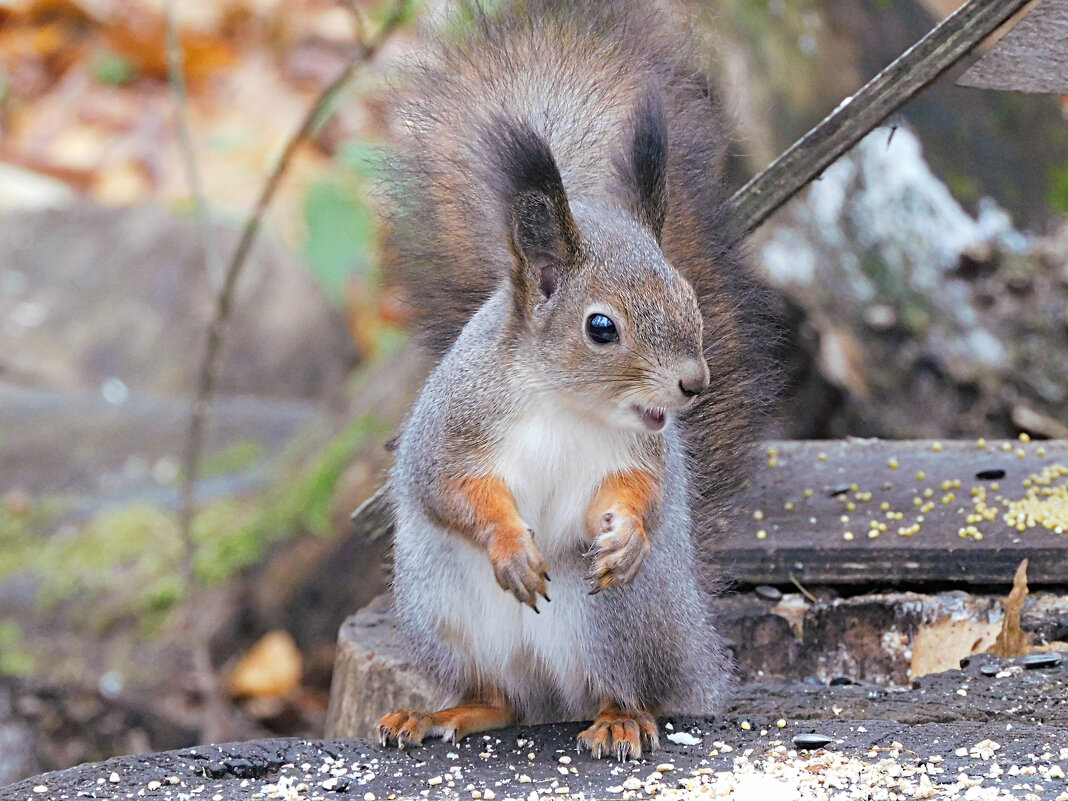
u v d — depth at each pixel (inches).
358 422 609.0
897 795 244.4
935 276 557.6
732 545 378.0
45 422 749.3
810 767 262.2
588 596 295.1
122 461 709.3
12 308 823.7
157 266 833.5
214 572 596.4
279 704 573.3
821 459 433.1
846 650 368.8
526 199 275.9
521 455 283.7
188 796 254.7
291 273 821.9
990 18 354.6
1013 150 601.3
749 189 380.8
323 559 589.6
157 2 909.8
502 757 279.7
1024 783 248.2
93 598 599.8
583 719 312.7
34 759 548.1
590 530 286.7
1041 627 355.3
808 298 548.4
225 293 553.3
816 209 567.2
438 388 294.7
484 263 358.0
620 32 387.5
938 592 370.6
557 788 258.1
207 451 720.3
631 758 274.8
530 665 304.8
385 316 748.6
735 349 380.2
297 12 927.7
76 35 938.7
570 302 275.3
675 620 300.2
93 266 839.1
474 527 277.6
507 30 387.9
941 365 543.5
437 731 291.1
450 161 351.6
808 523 388.5
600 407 277.0
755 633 368.5
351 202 674.2
